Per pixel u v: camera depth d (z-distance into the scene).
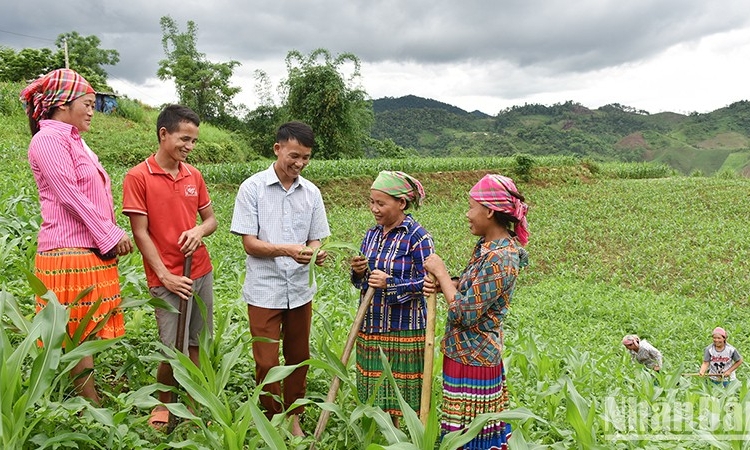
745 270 15.79
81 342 3.30
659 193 27.45
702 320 11.68
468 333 3.15
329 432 3.65
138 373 4.04
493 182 3.06
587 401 4.62
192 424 3.44
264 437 2.76
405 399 3.60
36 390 2.69
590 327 10.33
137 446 2.93
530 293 13.09
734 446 3.50
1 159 13.10
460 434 2.91
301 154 3.65
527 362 5.21
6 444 2.53
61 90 3.24
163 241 3.64
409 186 3.54
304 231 3.88
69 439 2.83
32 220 6.50
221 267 8.62
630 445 3.81
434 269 3.24
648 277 14.99
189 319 3.82
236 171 22.42
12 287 4.87
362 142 41.66
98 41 45.19
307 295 3.85
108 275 3.38
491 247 3.07
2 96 23.30
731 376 7.71
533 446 3.25
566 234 19.33
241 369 4.43
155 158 3.64
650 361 7.64
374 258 3.65
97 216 3.25
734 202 25.39
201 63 42.16
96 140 24.22
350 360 4.46
